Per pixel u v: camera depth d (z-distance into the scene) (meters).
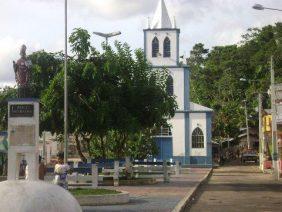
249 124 86.06
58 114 30.33
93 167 25.36
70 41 31.30
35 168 17.39
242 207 19.14
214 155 75.19
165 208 17.62
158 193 23.78
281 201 21.41
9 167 17.34
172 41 66.44
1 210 6.92
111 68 30.62
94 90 30.09
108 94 30.52
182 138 64.81
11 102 17.47
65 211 7.14
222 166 66.44
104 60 31.53
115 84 31.86
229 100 89.56
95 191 20.22
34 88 31.38
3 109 33.38
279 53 87.12
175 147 64.88
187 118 65.19
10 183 7.35
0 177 30.38
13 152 17.41
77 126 30.09
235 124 83.06
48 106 30.09
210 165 63.41
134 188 26.94
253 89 85.44
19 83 18.83
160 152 64.81
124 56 32.31
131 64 32.28
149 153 46.47
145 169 32.81
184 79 65.81
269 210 18.16
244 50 95.12
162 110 32.22
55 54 31.77
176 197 21.73
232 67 93.88
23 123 17.42
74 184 26.23
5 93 33.19
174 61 66.12
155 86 32.22
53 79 30.17
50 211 7.00
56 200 7.15
